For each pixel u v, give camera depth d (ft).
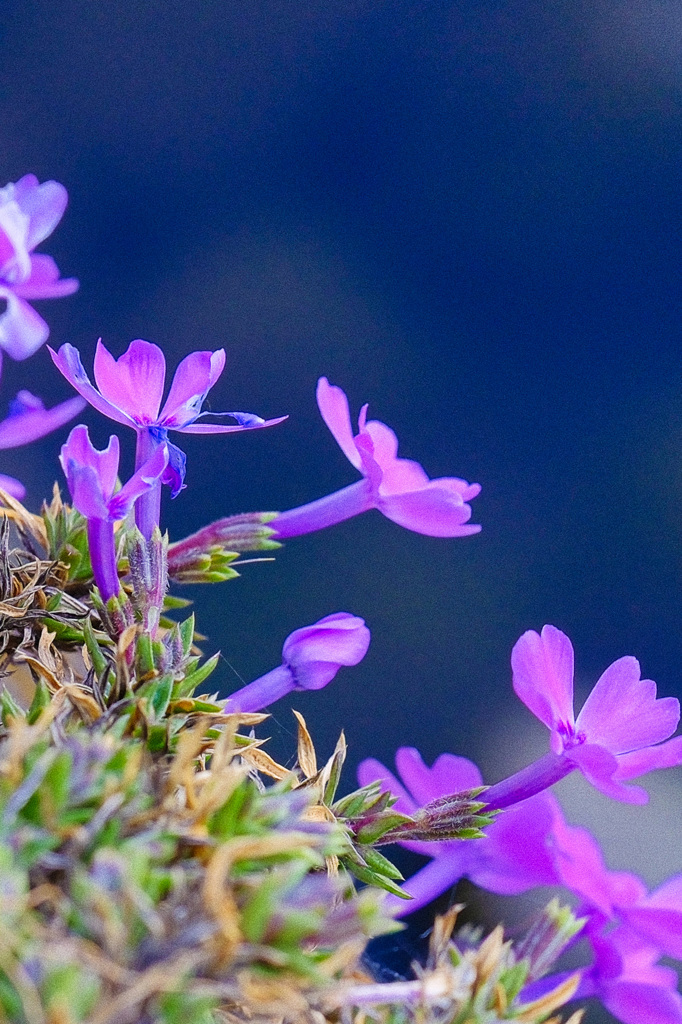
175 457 0.89
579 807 1.16
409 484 0.94
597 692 0.90
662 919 0.88
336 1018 0.82
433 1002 0.82
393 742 1.37
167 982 0.77
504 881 0.91
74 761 0.80
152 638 0.88
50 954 0.77
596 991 0.89
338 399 0.92
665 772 1.16
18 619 0.89
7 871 0.78
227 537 0.92
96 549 0.88
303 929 0.78
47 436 1.42
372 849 0.88
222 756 0.81
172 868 0.79
